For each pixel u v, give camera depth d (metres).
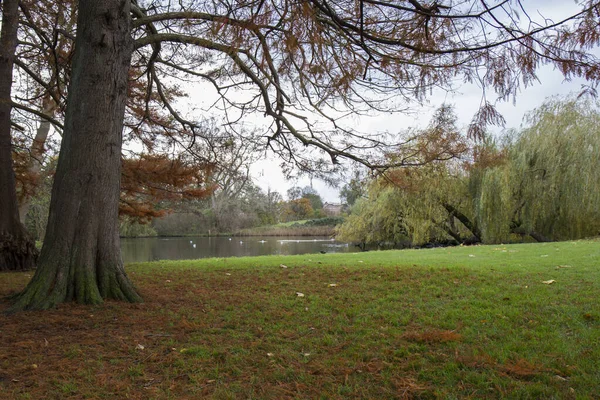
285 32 3.35
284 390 2.90
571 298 5.09
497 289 5.80
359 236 26.03
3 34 9.08
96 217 5.31
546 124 20.36
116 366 3.35
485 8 3.27
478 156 7.00
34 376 3.15
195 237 42.91
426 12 3.64
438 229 23.53
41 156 12.83
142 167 10.11
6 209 9.88
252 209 49.75
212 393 2.87
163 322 4.50
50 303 4.93
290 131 7.72
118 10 5.29
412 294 5.75
